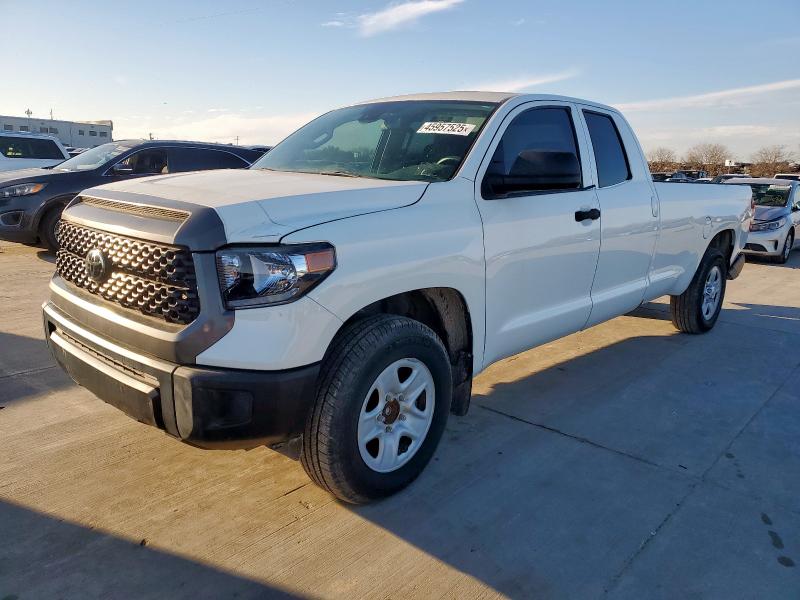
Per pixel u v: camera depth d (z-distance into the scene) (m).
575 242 4.05
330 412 2.69
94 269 2.79
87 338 2.81
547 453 3.60
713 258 6.07
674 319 6.22
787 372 5.20
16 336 5.23
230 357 2.42
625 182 4.73
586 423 4.05
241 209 2.55
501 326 3.62
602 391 4.64
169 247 2.50
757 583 2.55
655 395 4.58
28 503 2.88
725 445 3.79
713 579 2.57
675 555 2.71
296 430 2.63
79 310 2.89
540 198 3.78
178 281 2.47
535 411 4.22
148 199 2.74
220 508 2.93
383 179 3.42
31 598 2.31
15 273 7.79
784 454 3.69
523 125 3.84
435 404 3.18
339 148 3.93
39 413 3.82
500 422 4.02
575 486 3.25
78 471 3.19
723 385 4.84
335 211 2.77
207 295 2.42
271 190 2.87
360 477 2.84
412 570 2.56
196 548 2.63
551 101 4.12
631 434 3.90
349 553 2.64
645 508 3.06
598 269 4.38
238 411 2.46
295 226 2.57
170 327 2.50
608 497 3.15
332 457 2.72
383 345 2.79
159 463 3.31
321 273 2.57
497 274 3.48
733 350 5.81
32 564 2.49
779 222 12.40
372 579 2.49
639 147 4.98
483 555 2.67
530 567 2.61
